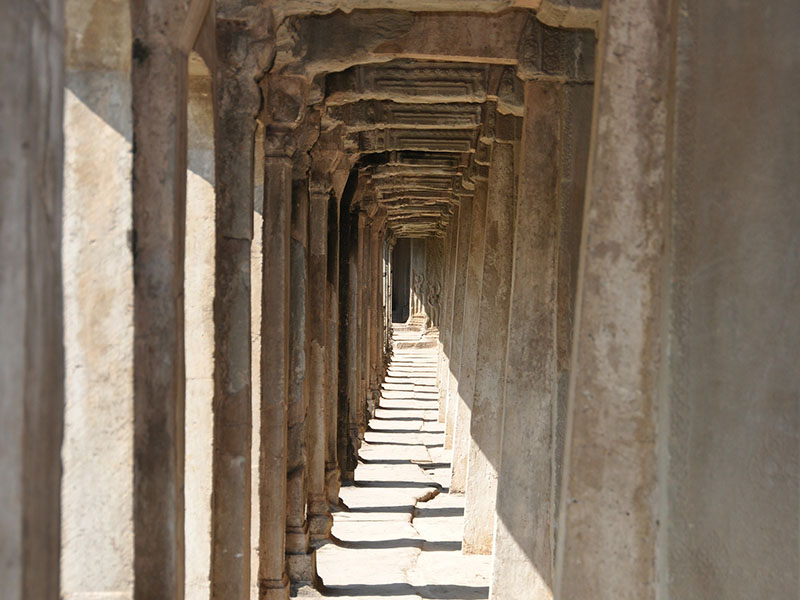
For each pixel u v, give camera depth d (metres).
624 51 4.50
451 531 12.62
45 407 2.06
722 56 4.40
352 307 16.78
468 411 15.03
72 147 3.93
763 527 4.14
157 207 4.06
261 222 7.59
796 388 4.13
